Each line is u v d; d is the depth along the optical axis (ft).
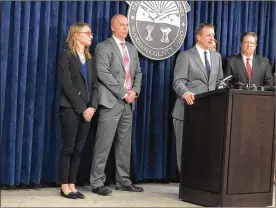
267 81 13.91
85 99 11.73
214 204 10.62
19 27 12.16
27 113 12.41
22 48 12.25
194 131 11.31
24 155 12.44
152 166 14.15
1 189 12.48
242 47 13.84
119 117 12.52
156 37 13.82
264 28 15.19
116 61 12.51
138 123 13.91
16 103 12.18
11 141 12.14
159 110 14.05
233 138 10.49
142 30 13.66
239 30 14.93
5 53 12.04
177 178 14.66
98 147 12.46
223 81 11.94
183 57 12.75
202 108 11.10
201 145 11.08
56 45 12.78
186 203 11.39
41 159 12.60
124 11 13.64
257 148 10.77
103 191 12.16
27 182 12.46
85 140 12.42
